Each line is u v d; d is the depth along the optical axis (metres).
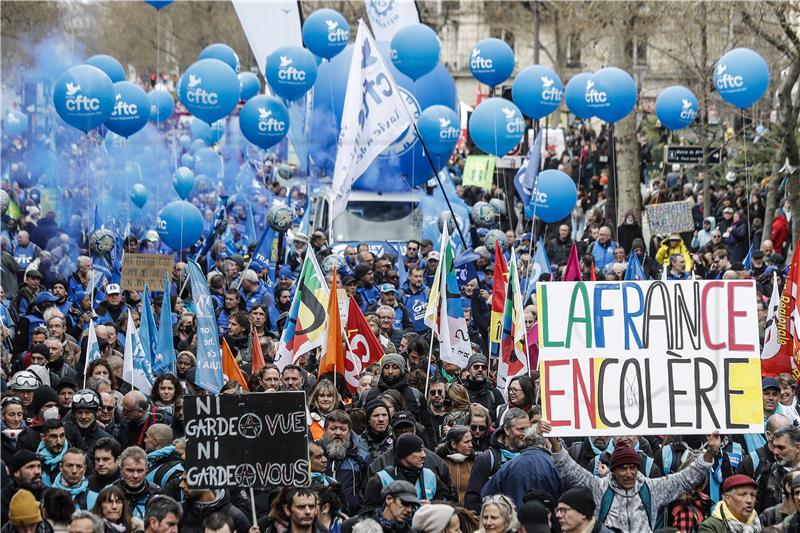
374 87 34.41
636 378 16.02
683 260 32.50
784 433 17.25
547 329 16.08
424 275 31.41
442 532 14.71
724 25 55.31
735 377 16.02
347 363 22.67
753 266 34.12
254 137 35.19
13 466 16.50
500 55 36.28
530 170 32.56
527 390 18.61
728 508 15.87
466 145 62.72
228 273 32.03
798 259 21.39
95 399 18.95
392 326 26.81
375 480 16.75
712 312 16.06
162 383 20.64
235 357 24.56
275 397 14.94
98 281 30.59
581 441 18.28
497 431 17.33
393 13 44.59
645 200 56.06
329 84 41.75
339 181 34.78
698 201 52.66
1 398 20.17
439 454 18.34
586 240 40.59
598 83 32.50
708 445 15.95
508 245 35.84
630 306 16.06
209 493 15.89
